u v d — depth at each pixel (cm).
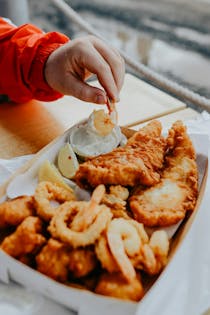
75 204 30
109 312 24
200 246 31
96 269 28
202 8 127
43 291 26
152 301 27
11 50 47
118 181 34
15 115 48
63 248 27
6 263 27
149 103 52
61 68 43
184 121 46
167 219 31
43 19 123
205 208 34
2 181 37
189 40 107
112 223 28
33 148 43
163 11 127
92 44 43
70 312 27
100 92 41
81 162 39
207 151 39
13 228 32
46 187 33
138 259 27
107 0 140
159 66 92
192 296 28
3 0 74
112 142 40
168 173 37
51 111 50
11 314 26
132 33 113
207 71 90
